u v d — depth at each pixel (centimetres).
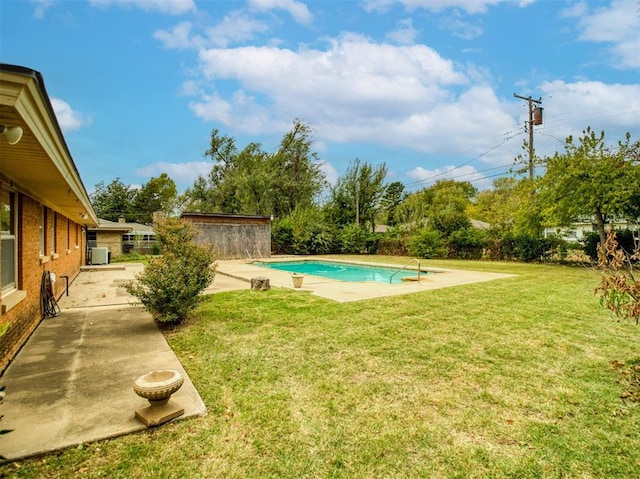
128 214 4544
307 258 2242
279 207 3369
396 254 2483
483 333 530
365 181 3000
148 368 396
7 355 409
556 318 620
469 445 263
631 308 370
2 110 234
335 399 330
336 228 2808
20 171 433
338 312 656
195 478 227
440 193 4034
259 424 287
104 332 534
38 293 605
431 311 666
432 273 1404
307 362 417
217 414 301
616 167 1355
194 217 2130
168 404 302
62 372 382
